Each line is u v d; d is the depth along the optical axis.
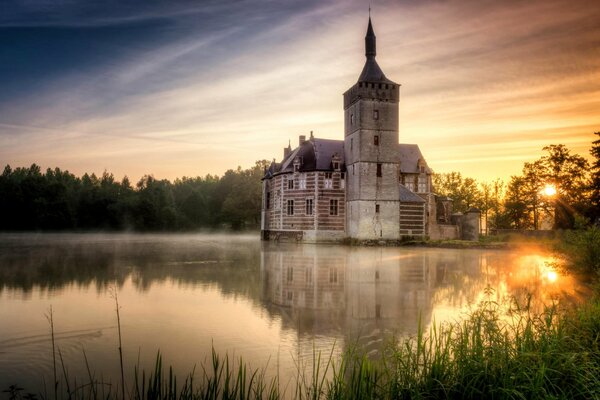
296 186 67.81
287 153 80.25
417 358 9.66
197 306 18.30
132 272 28.23
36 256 38.53
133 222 120.88
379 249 53.72
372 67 64.56
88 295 20.38
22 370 10.98
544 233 67.25
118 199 124.12
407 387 8.94
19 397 9.37
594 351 9.88
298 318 16.39
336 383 8.98
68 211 113.50
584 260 24.62
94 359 11.84
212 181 163.75
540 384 8.34
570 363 9.01
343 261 36.97
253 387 10.09
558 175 78.69
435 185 120.50
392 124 63.47
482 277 27.27
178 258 38.34
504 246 54.28
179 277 26.31
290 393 9.80
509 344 9.93
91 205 121.25
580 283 24.44
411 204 65.12
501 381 8.87
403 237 63.47
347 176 66.88
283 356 12.17
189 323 15.52
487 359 9.54
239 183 114.38
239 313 17.11
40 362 11.55
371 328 15.07
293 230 67.88
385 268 31.94
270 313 17.17
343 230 66.62
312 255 43.00
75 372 10.92
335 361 11.71
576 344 10.17
